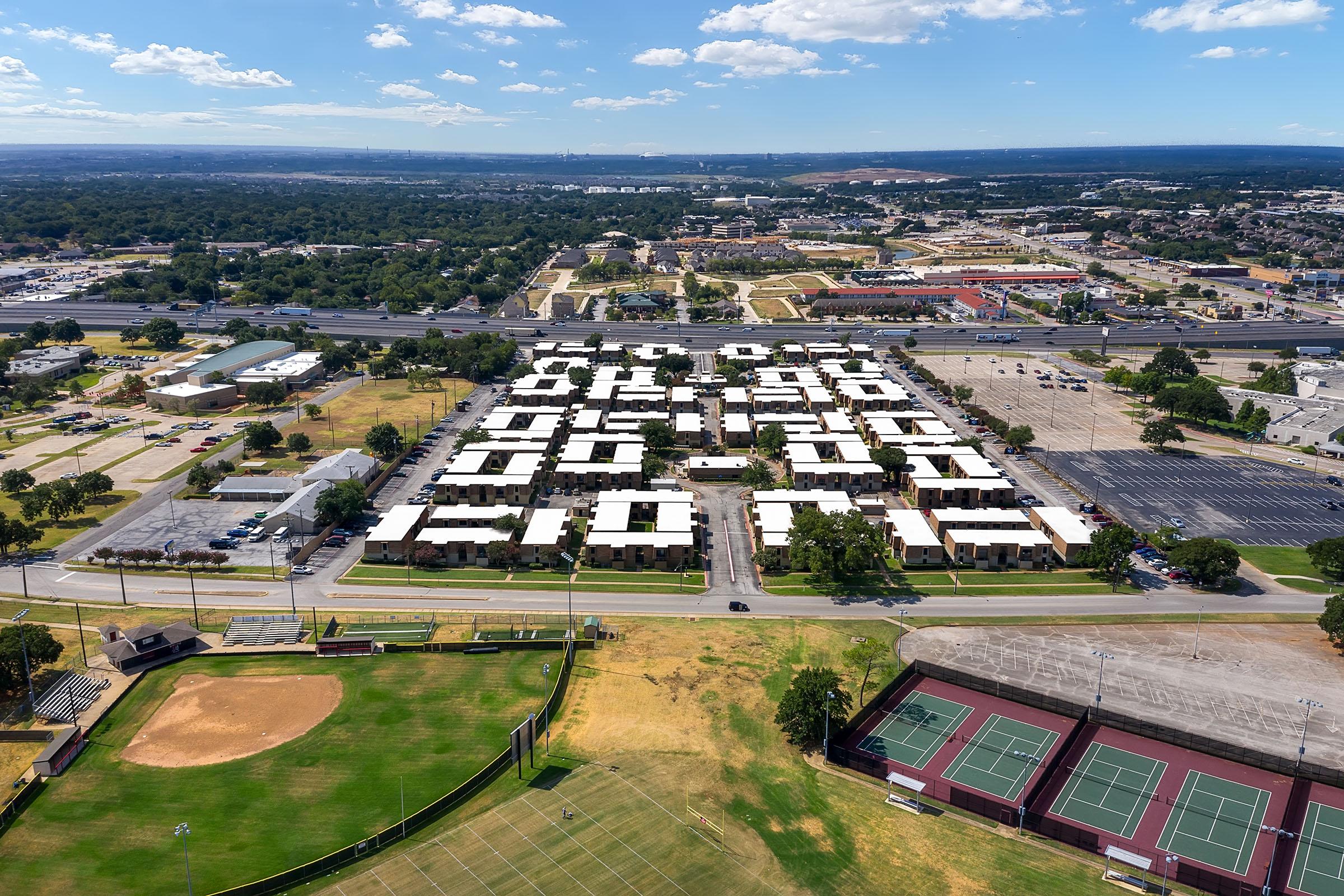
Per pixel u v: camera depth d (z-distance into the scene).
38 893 104.56
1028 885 108.44
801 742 137.12
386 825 116.94
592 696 148.25
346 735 137.25
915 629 172.50
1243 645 166.75
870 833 117.56
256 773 127.75
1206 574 187.50
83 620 171.88
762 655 162.00
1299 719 143.50
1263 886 108.38
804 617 177.75
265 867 109.25
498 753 133.00
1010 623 175.12
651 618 177.12
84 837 114.50
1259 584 192.62
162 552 199.12
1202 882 107.94
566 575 198.12
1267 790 127.06
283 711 143.62
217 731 137.75
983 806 121.62
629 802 122.50
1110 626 174.12
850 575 198.12
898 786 127.19
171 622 172.00
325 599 184.25
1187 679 154.88
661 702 146.50
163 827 116.31
